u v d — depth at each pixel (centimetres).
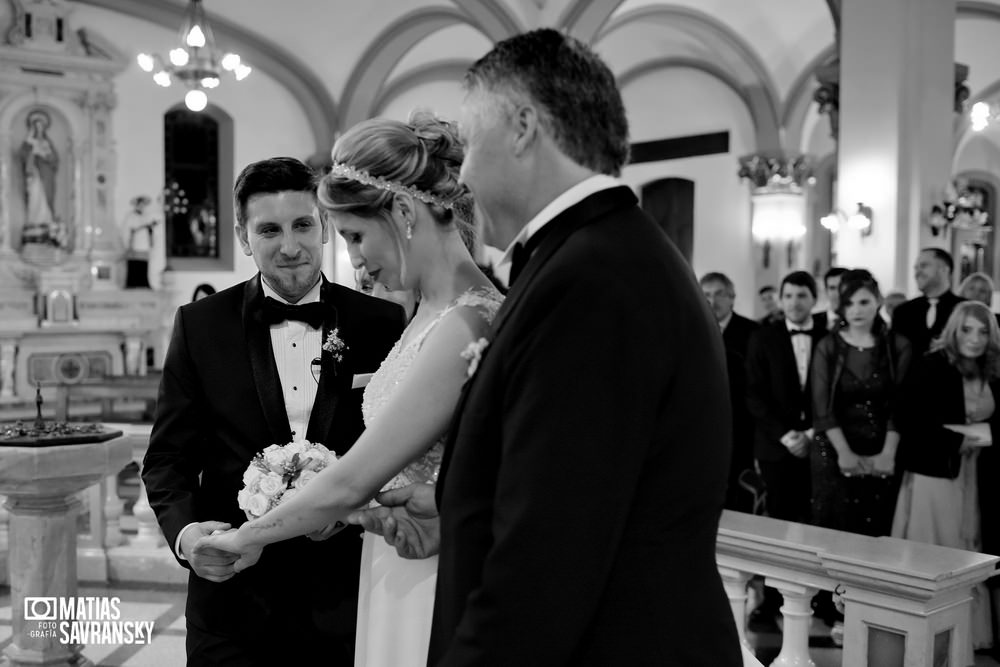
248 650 204
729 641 111
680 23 1274
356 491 143
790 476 458
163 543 491
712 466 110
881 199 787
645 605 105
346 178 151
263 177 204
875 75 789
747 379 473
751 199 1427
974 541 398
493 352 113
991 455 397
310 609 206
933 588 213
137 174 1310
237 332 212
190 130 1391
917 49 786
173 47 1324
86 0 1227
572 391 101
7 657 339
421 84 1536
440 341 141
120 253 1294
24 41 1207
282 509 153
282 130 1434
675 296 109
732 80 1416
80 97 1259
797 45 1311
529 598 98
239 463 208
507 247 128
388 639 164
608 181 117
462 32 1411
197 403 212
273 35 1346
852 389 413
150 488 203
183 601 454
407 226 153
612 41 1438
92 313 1248
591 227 112
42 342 1173
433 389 139
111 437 338
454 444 121
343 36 1359
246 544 158
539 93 115
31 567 335
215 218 1409
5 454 313
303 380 213
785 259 1407
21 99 1223
